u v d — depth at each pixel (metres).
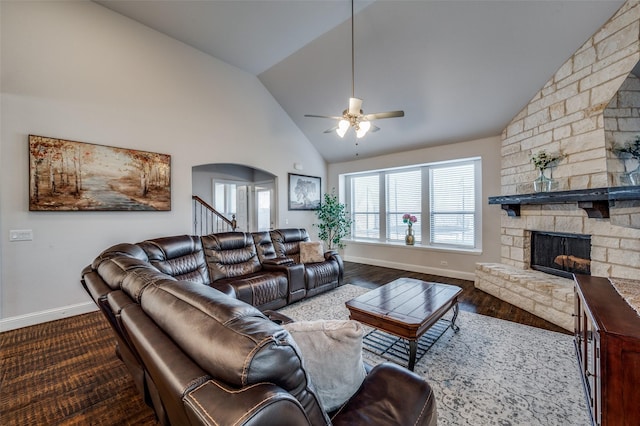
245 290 3.05
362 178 6.74
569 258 3.35
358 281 4.81
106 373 2.10
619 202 2.48
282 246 4.34
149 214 3.86
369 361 2.27
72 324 2.99
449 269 5.08
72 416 1.68
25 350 2.45
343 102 4.93
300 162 6.21
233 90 4.87
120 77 3.60
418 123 4.77
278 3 3.33
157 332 0.86
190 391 0.61
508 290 3.60
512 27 3.04
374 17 3.44
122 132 3.61
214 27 3.81
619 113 2.45
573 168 3.09
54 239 3.12
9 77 2.86
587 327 1.72
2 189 2.84
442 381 1.99
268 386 0.59
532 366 2.17
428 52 3.60
